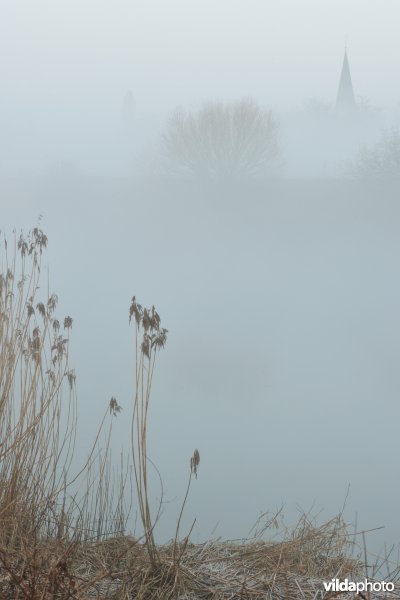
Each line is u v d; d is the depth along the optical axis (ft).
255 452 78.79
